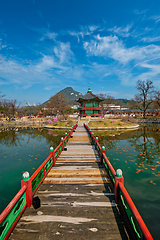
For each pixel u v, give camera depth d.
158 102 46.19
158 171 7.14
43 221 3.00
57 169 6.07
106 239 2.56
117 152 10.73
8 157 9.95
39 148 12.68
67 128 29.94
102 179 5.11
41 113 87.50
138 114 70.50
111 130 26.59
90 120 37.31
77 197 3.95
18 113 74.56
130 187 5.62
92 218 3.09
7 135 21.39
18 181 6.35
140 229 2.13
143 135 19.59
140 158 9.23
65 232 2.72
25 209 3.37
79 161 7.16
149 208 4.35
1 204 4.64
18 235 2.66
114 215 3.19
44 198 3.89
